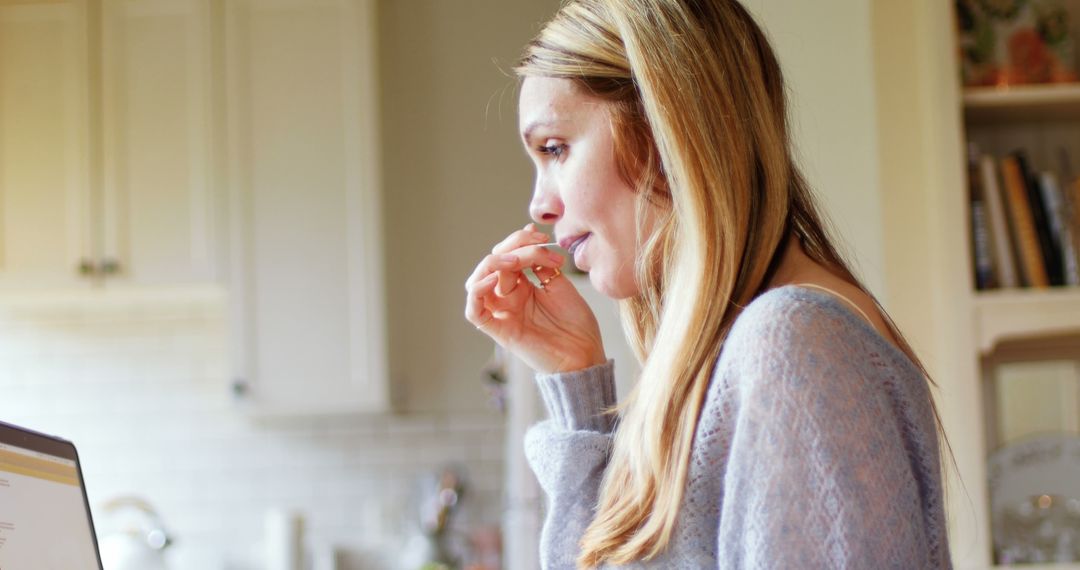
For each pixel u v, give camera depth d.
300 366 3.74
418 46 4.06
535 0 4.06
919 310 2.44
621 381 2.83
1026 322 2.40
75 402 4.07
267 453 4.03
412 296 4.02
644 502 0.99
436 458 4.00
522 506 3.05
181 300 4.08
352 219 3.77
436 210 4.03
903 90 2.45
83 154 3.75
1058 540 2.47
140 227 3.74
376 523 3.96
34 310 4.10
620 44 1.05
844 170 2.46
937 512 0.90
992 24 2.53
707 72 1.01
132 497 3.77
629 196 1.06
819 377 0.86
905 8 2.46
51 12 3.78
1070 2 2.62
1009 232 2.50
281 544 3.80
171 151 3.76
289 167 3.77
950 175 2.41
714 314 0.97
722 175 0.98
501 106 4.05
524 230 1.29
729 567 0.88
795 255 1.01
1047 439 2.59
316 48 3.80
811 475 0.84
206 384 4.06
